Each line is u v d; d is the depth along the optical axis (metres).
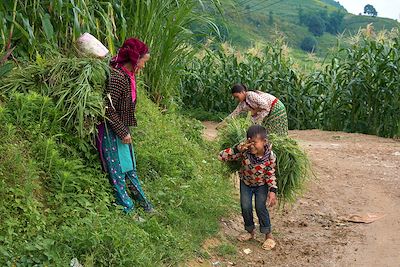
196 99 19.09
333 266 5.66
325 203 7.77
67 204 4.98
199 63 18.98
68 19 6.82
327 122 16.33
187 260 5.23
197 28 9.16
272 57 17.33
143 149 6.63
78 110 5.36
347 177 9.06
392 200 7.92
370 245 6.21
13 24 6.25
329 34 62.16
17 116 5.32
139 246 4.79
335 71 15.95
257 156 5.86
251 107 7.64
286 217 7.16
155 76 8.96
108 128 5.48
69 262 4.29
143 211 5.63
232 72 18.20
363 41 15.37
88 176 5.30
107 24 7.06
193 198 6.44
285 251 6.02
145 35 8.54
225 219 6.62
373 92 14.73
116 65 5.55
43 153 5.19
